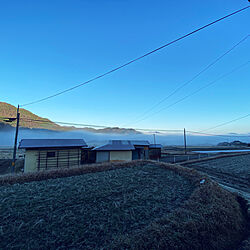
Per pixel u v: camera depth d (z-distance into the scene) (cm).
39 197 816
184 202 820
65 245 500
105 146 2716
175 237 558
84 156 2838
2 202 743
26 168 1875
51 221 618
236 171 2038
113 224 617
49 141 2166
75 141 2295
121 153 2664
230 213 800
